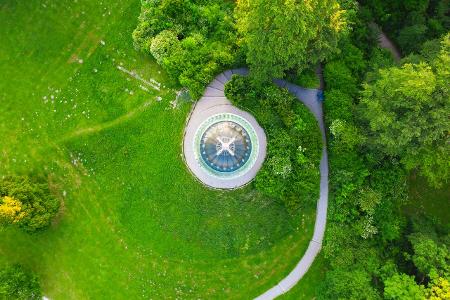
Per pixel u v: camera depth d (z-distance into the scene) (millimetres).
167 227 51781
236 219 51469
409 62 47031
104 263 52406
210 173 50719
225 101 50906
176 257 52125
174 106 51469
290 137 49781
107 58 52656
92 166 52406
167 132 51438
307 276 52312
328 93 50000
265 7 39469
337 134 48688
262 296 52406
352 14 50562
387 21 55938
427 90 39812
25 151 52625
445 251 44688
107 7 53281
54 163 52531
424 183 55625
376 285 47625
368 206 49531
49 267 52406
